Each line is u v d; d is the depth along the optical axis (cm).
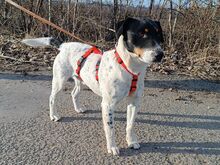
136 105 97
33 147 95
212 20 203
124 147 98
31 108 121
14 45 195
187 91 150
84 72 104
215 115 125
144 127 111
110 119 94
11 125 107
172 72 175
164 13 213
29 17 218
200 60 189
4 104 123
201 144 102
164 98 140
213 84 162
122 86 91
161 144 100
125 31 88
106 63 94
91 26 216
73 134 104
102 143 99
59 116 113
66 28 213
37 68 167
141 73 93
